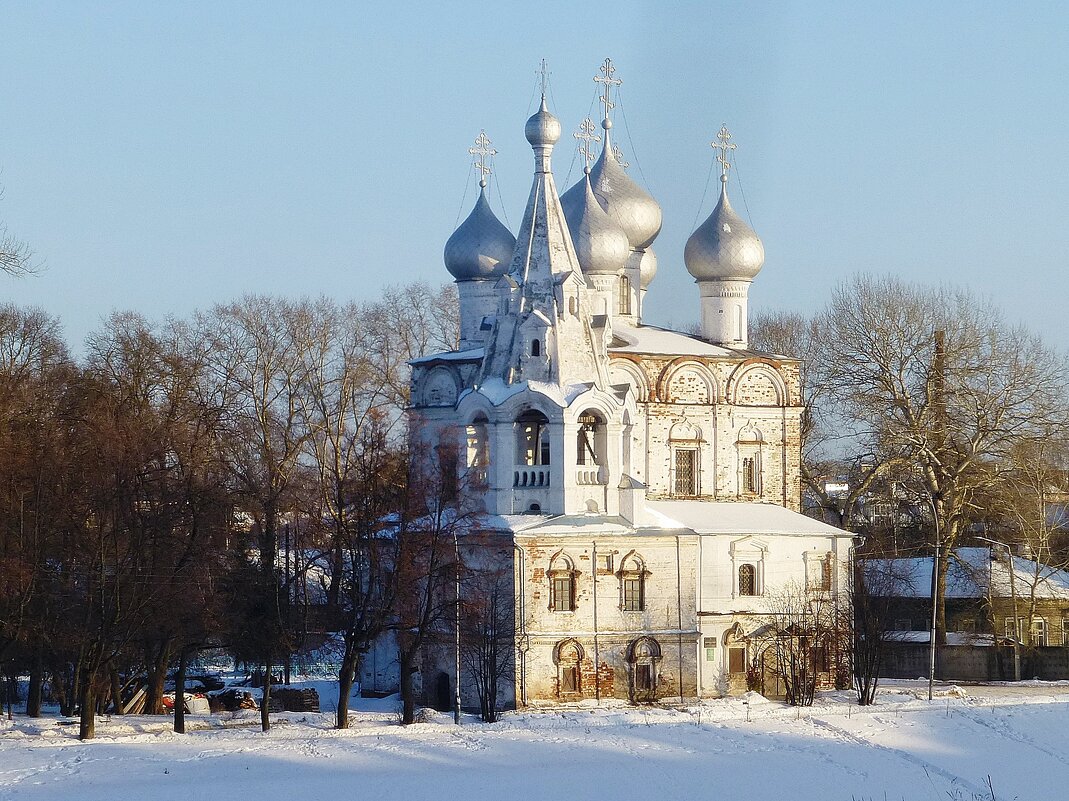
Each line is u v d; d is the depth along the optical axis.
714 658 103.25
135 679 100.12
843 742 87.50
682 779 78.88
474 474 98.94
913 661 117.25
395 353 134.00
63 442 92.69
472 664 96.44
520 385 99.69
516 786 76.69
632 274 116.69
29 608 86.12
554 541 97.75
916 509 131.00
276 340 125.75
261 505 95.25
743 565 105.62
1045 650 116.44
